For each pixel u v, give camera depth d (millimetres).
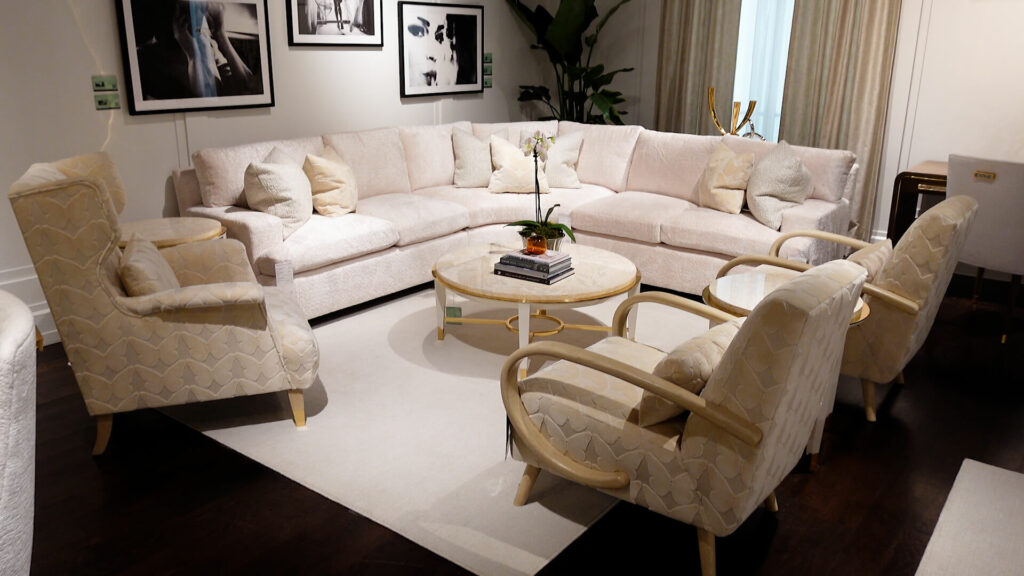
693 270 4094
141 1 3840
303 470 2477
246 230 3520
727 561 2049
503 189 4770
